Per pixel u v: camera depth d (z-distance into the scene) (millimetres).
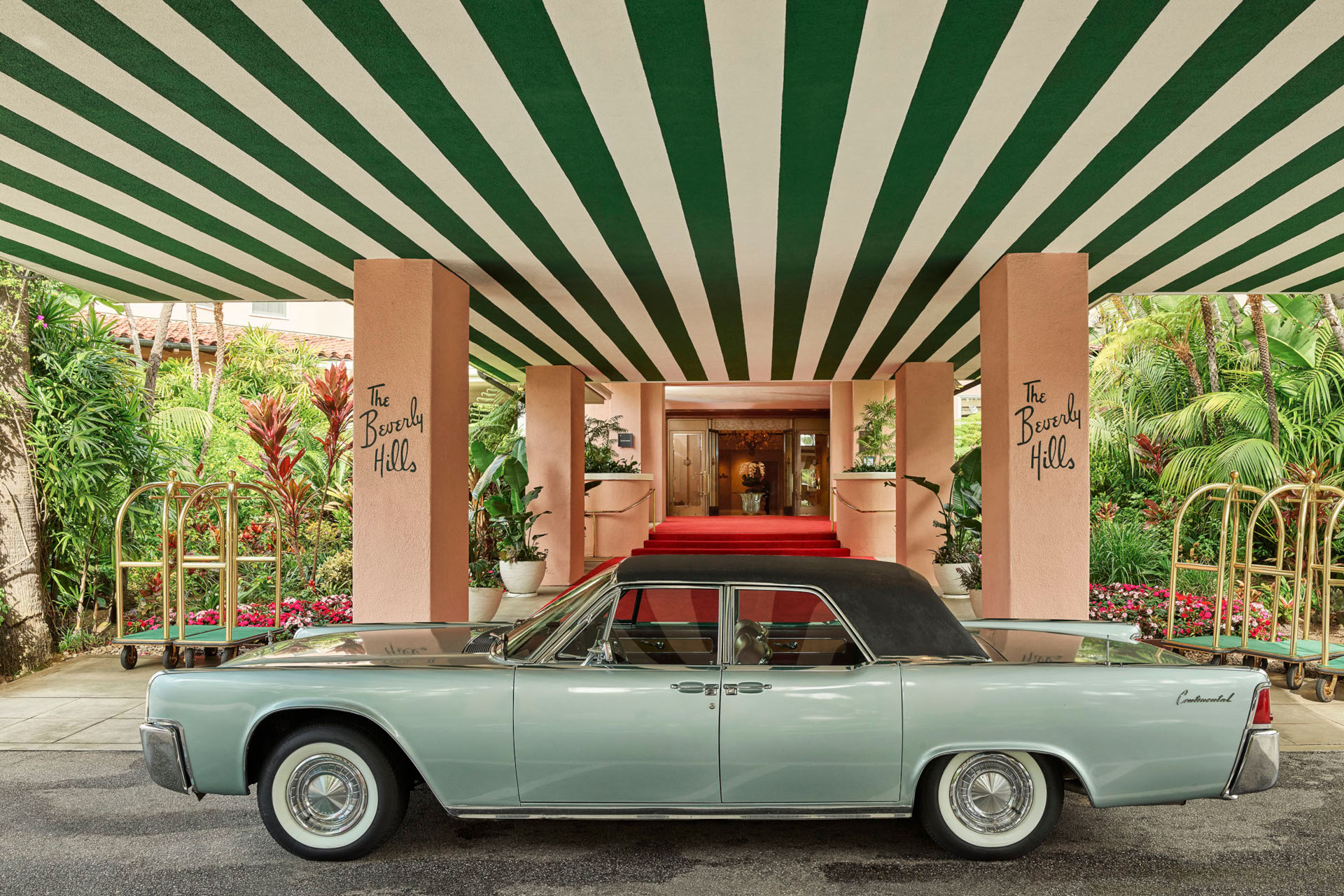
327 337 22812
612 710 3584
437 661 3850
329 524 11828
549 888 3480
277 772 3717
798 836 4020
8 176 4859
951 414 12297
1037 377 6324
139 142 4402
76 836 4016
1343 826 4113
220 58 3555
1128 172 4777
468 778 3615
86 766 5043
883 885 3500
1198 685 3588
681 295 7926
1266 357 10844
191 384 14586
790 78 3734
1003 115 4090
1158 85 3768
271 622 8000
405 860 3748
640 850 3855
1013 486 6293
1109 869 3646
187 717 3686
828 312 8672
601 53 3516
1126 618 7766
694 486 23844
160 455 10086
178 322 18453
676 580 3812
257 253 6402
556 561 12484
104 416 8812
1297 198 5188
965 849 3695
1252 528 6988
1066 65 3605
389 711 3617
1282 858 3754
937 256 6527
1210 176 4828
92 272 6910
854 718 3562
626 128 4242
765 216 5609
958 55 3527
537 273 7039
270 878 3562
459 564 6984
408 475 6367
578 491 13000
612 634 3789
